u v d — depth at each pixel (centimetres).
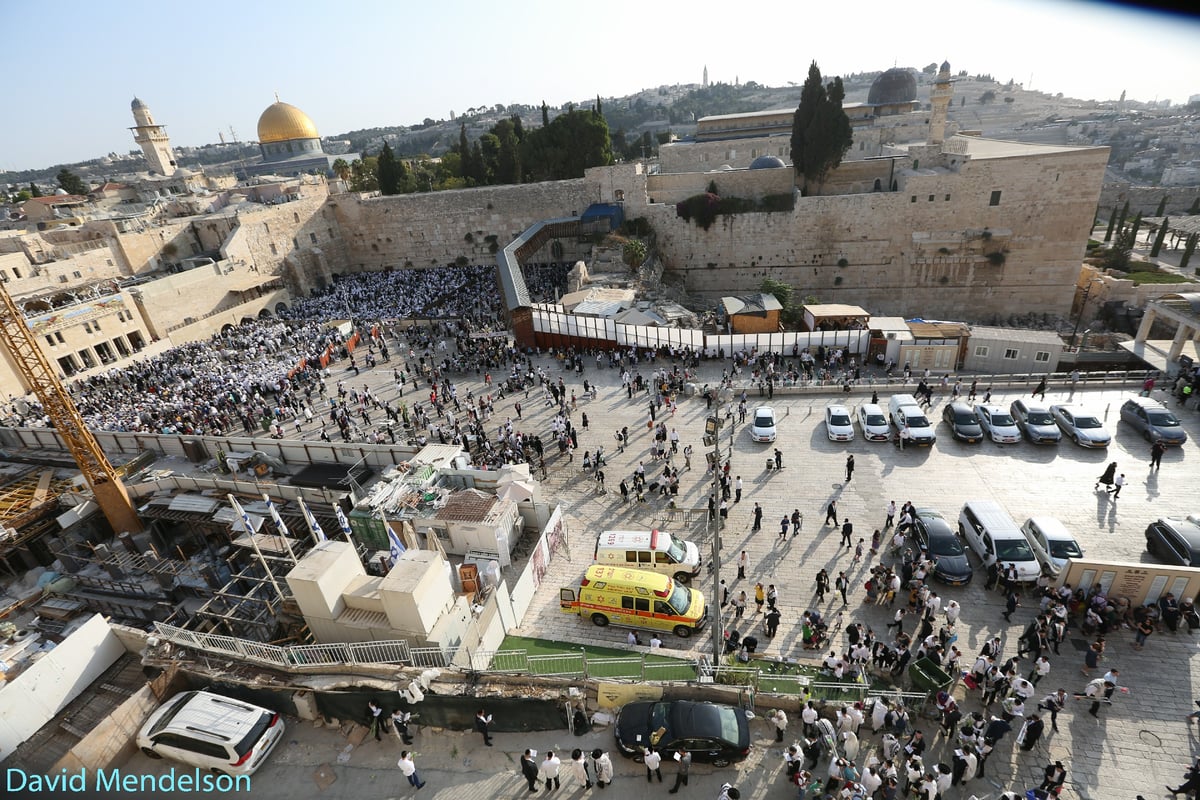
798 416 3562
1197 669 1802
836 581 2245
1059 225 5922
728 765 1469
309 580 1873
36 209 9350
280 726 1636
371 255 8694
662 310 5441
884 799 1376
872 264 6612
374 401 4222
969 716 1594
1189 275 7694
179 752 1549
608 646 2061
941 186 6081
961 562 2202
